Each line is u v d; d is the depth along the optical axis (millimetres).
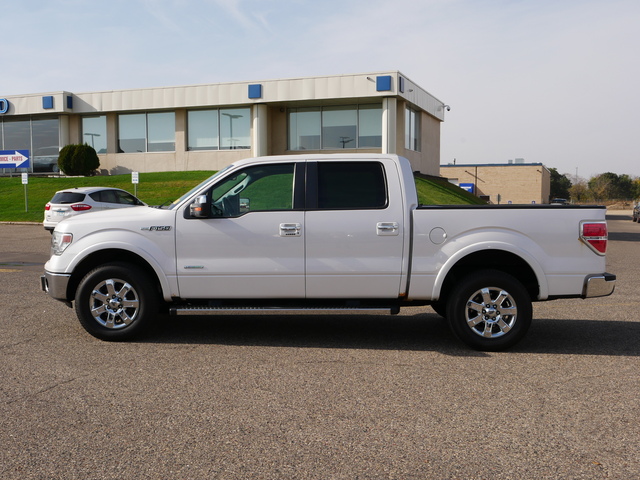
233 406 4586
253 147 32375
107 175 34844
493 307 6250
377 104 30938
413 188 6430
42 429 4125
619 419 4344
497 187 65125
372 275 6309
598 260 6297
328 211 6348
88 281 6500
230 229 6391
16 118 36531
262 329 7305
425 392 4930
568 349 6371
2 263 13414
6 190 31703
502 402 4695
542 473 3502
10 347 6324
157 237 6457
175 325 7512
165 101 32750
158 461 3643
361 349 6336
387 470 3533
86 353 6105
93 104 34219
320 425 4215
